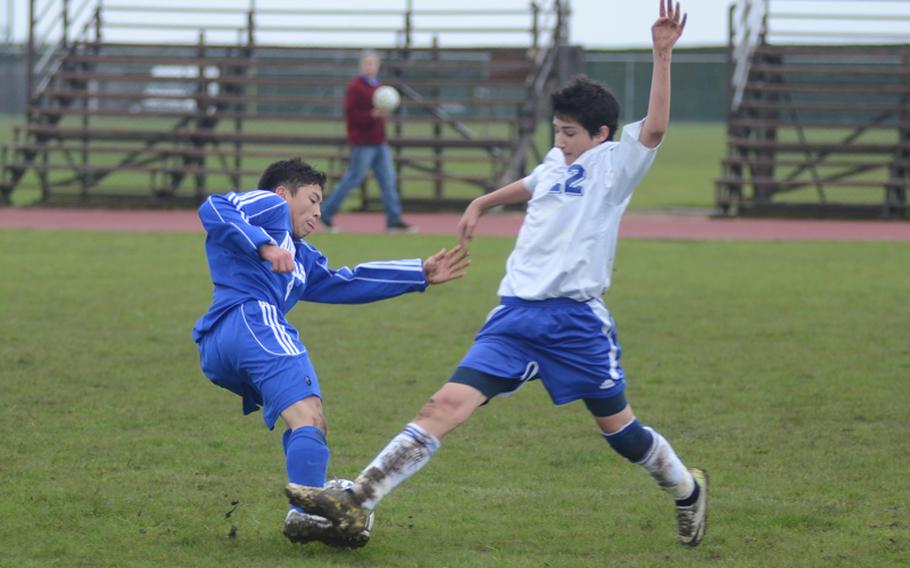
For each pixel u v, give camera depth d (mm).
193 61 68938
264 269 15484
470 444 20375
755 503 17016
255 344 14992
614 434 15008
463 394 14336
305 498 13727
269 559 14453
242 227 14844
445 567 14250
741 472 18750
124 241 49094
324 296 16406
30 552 14586
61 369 25875
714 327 31453
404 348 28672
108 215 59938
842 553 14898
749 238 52062
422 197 67625
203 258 44281
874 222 59750
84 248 46719
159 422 21562
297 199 16141
